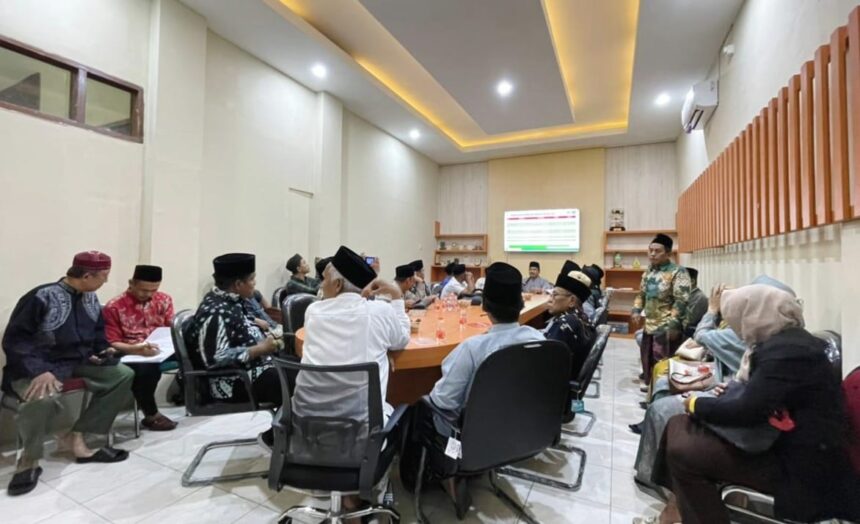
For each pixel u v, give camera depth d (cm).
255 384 199
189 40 335
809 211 178
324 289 159
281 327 290
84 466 211
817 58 169
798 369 117
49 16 256
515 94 511
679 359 240
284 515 156
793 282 208
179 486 192
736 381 143
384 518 166
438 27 370
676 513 155
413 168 740
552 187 734
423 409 168
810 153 178
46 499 181
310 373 141
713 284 381
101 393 222
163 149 316
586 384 211
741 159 274
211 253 372
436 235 830
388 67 483
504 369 138
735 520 146
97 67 282
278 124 446
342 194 558
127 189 300
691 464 131
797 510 115
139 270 271
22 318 207
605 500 183
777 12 237
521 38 386
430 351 178
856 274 149
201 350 195
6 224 237
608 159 704
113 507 175
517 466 214
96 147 281
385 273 657
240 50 401
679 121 562
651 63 402
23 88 247
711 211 368
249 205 411
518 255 761
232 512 171
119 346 240
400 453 173
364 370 128
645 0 308
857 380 118
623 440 248
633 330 654
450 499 182
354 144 580
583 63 454
